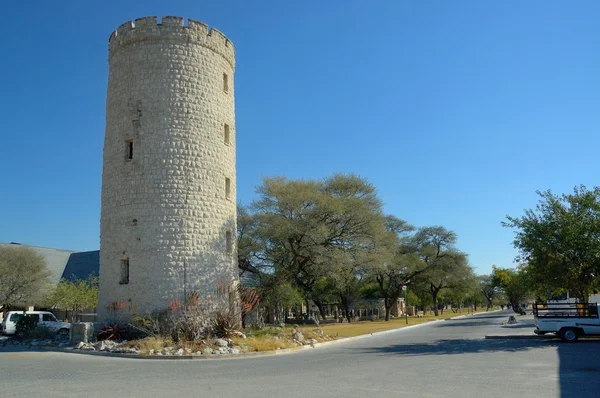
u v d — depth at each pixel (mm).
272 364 16391
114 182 26734
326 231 39312
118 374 14344
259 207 42969
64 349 22719
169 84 26719
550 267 23188
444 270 66250
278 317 42906
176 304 24047
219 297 26297
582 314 23000
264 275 42312
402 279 62781
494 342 23219
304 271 42781
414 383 11680
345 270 42250
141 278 25188
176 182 26047
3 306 43094
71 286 43688
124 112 26953
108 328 24344
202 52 27875
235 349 20312
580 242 22484
